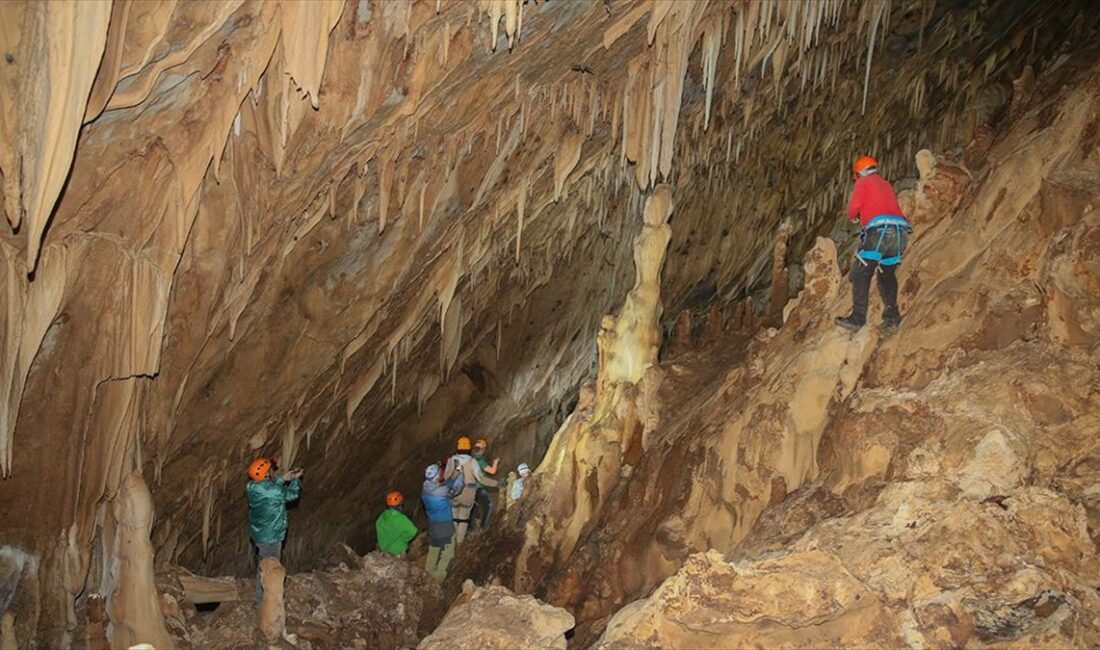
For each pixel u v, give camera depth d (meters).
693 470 8.05
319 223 8.80
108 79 5.70
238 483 11.48
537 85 8.96
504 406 15.12
